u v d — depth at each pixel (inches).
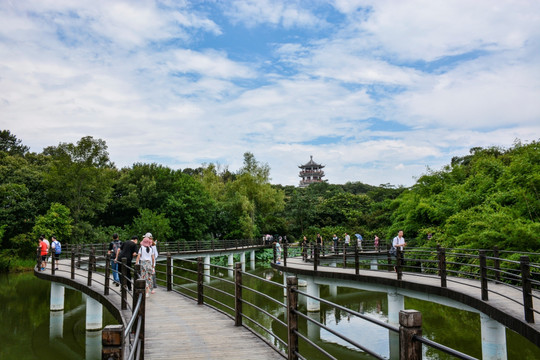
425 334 561.6
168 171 1851.6
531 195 704.4
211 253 1421.0
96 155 1483.8
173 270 1407.5
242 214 1966.0
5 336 602.5
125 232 1540.4
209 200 1845.5
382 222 1715.1
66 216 1382.9
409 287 509.4
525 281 305.3
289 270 760.3
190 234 1761.8
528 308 301.9
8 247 1364.4
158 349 268.1
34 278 1147.3
